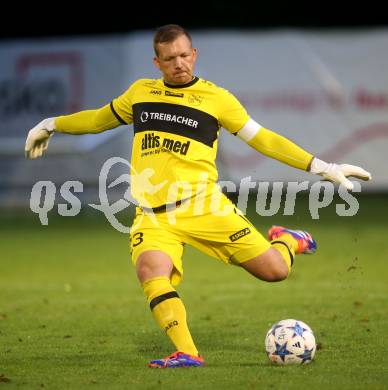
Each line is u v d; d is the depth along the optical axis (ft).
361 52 261.03
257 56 266.16
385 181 260.21
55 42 271.28
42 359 84.58
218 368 77.87
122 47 268.41
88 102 270.26
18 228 232.12
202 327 102.94
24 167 268.21
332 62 262.26
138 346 91.71
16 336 98.07
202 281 143.54
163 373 76.02
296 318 108.06
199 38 268.62
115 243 198.18
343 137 262.88
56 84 271.28
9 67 273.54
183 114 81.41
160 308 77.92
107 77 269.23
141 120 82.74
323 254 172.14
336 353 85.30
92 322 107.34
